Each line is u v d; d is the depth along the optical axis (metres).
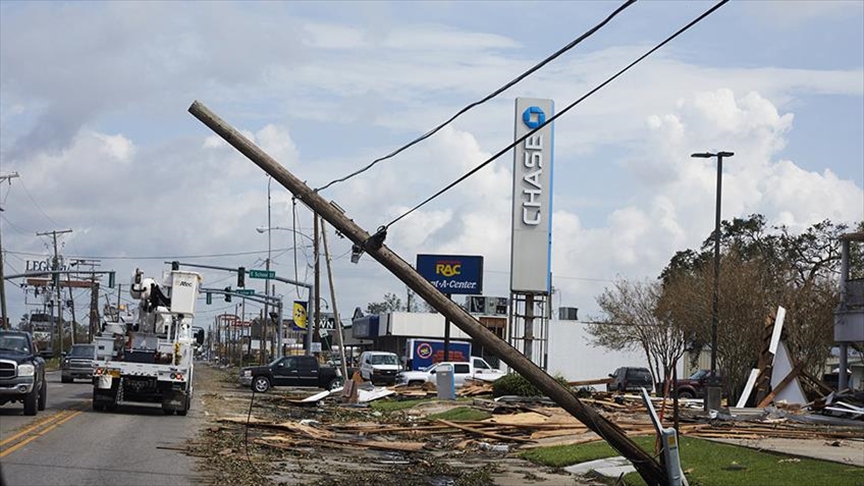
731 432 26.77
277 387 57.94
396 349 87.88
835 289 57.38
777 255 73.31
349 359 88.69
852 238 45.16
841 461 19.19
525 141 48.84
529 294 48.94
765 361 42.03
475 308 71.88
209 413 32.66
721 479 17.55
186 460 19.19
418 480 18.98
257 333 139.75
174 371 30.34
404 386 53.44
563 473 20.64
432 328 84.06
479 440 27.08
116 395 30.22
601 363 74.88
